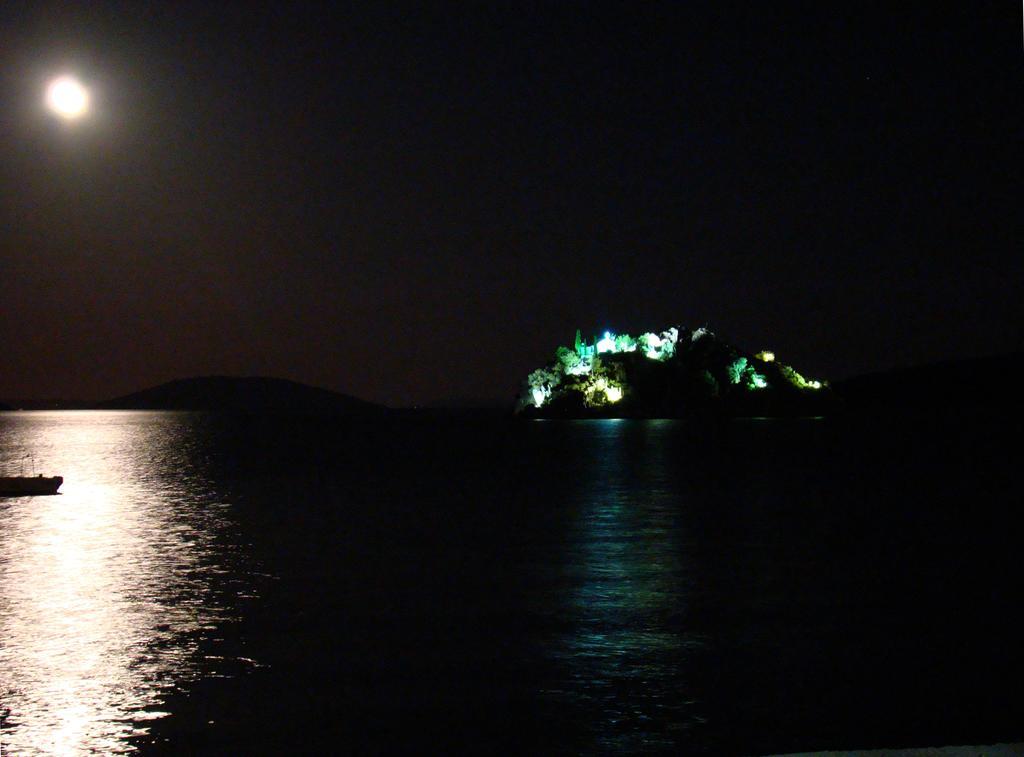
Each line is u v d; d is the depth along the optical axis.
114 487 56.66
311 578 24.98
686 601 21.61
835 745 12.46
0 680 15.37
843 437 125.38
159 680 15.41
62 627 19.14
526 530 35.44
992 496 46.38
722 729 13.09
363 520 38.97
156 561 27.84
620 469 72.56
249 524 37.62
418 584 24.06
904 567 25.98
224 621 19.75
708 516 39.53
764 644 17.56
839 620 19.50
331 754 12.26
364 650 17.33
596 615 20.23
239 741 12.69
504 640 18.06
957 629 18.61
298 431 191.50
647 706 14.04
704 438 131.00
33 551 29.80
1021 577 24.27
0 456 97.19
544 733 12.98
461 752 12.31
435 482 60.66
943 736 12.74
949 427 153.25
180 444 128.88
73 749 12.44
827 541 31.33
